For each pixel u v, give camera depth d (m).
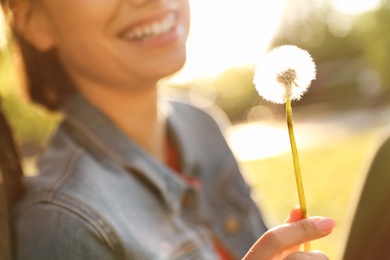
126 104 2.03
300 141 13.41
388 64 18.92
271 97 1.14
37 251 1.60
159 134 2.21
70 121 2.01
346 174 8.87
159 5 1.88
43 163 1.91
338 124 15.46
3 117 1.85
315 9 24.73
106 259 1.61
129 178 1.89
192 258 1.87
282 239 1.17
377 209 1.88
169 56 1.91
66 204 1.64
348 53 24.02
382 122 14.33
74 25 1.89
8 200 1.76
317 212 7.04
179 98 2.54
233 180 2.44
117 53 1.89
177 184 2.00
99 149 1.94
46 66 2.07
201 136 2.42
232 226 2.35
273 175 9.80
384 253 1.84
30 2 1.97
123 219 1.71
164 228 1.86
